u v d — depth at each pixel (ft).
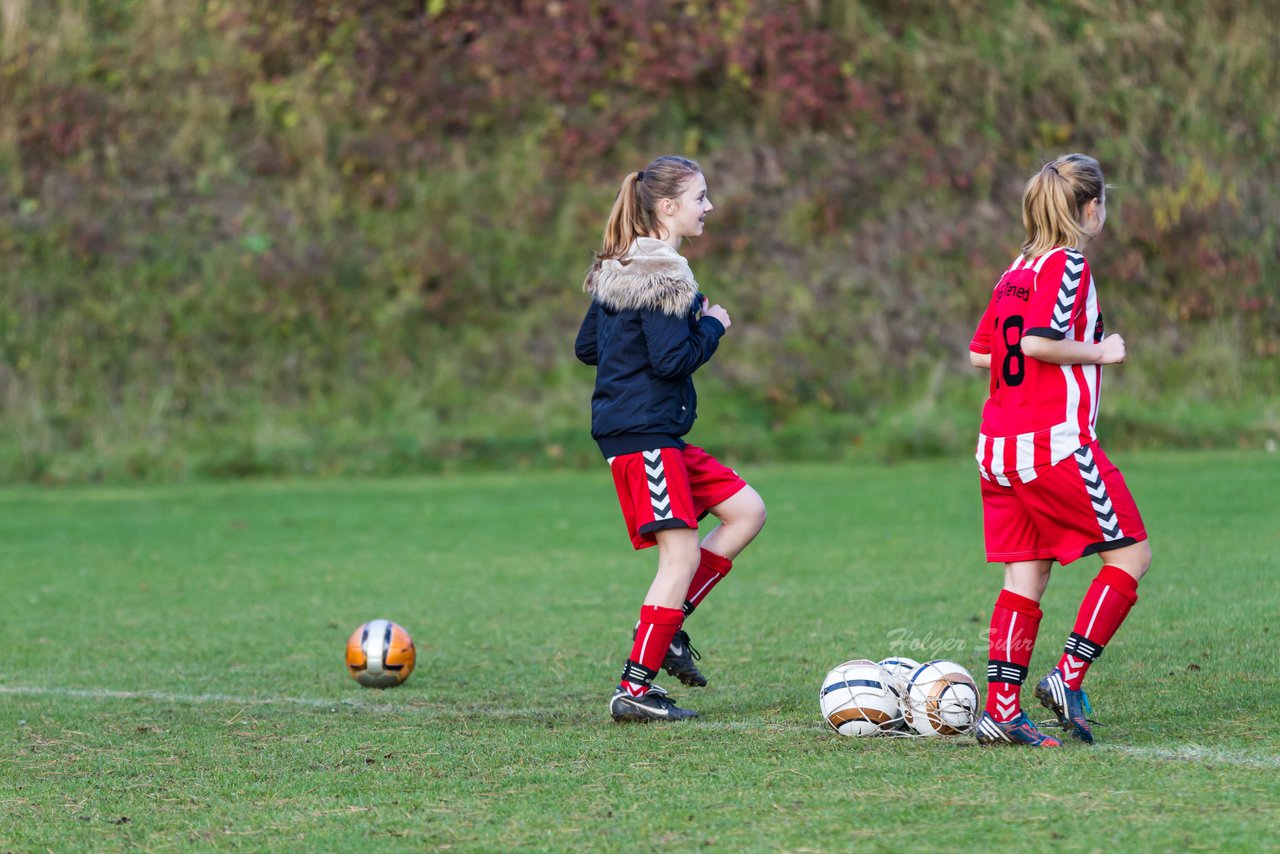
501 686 66.33
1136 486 149.79
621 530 134.51
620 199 58.54
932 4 249.55
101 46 237.45
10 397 202.59
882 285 224.12
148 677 70.38
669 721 56.03
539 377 214.69
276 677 70.13
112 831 41.39
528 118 237.45
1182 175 233.96
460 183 231.09
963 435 203.72
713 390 211.82
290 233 224.33
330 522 145.59
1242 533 111.65
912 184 232.53
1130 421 203.10
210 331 214.28
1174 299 224.12
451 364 215.10
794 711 57.62
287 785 46.65
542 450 202.28
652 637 55.93
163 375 208.95
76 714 60.75
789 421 209.15
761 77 240.12
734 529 59.16
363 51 238.68
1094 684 59.98
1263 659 64.03
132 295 216.13
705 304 58.80
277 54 238.27
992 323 51.52
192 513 155.43
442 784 46.03
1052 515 49.37
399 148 232.94
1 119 228.02
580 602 93.50
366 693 65.31
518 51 241.14
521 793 44.37
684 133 236.43
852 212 230.48
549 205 230.48
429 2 242.17
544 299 223.10
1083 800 40.60
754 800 42.29
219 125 232.73
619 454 56.75
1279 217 232.12
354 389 211.00
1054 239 49.98
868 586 94.43
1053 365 49.19
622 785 44.96
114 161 227.61
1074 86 241.14
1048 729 51.67
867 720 51.52
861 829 38.52
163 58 237.04
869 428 207.10
